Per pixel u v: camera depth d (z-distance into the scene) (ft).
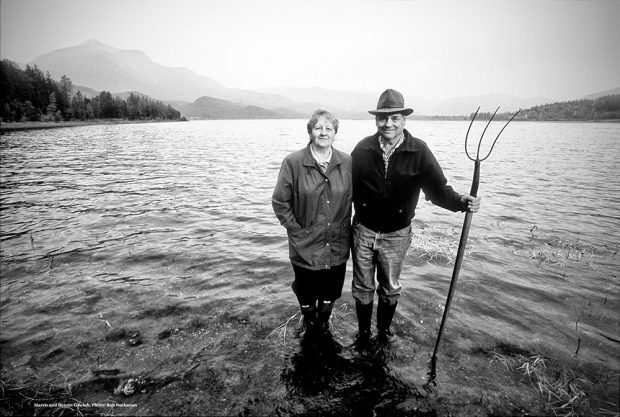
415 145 10.35
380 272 12.02
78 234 24.95
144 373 10.68
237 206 33.86
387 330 12.80
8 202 35.70
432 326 13.10
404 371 10.73
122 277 17.67
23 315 14.06
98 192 40.88
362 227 11.61
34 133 201.98
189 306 14.66
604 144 122.11
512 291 15.81
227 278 17.51
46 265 19.26
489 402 9.50
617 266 18.62
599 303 14.75
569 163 67.05
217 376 10.51
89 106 437.58
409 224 11.67
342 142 123.13
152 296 15.58
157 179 50.47
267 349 11.78
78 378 10.48
